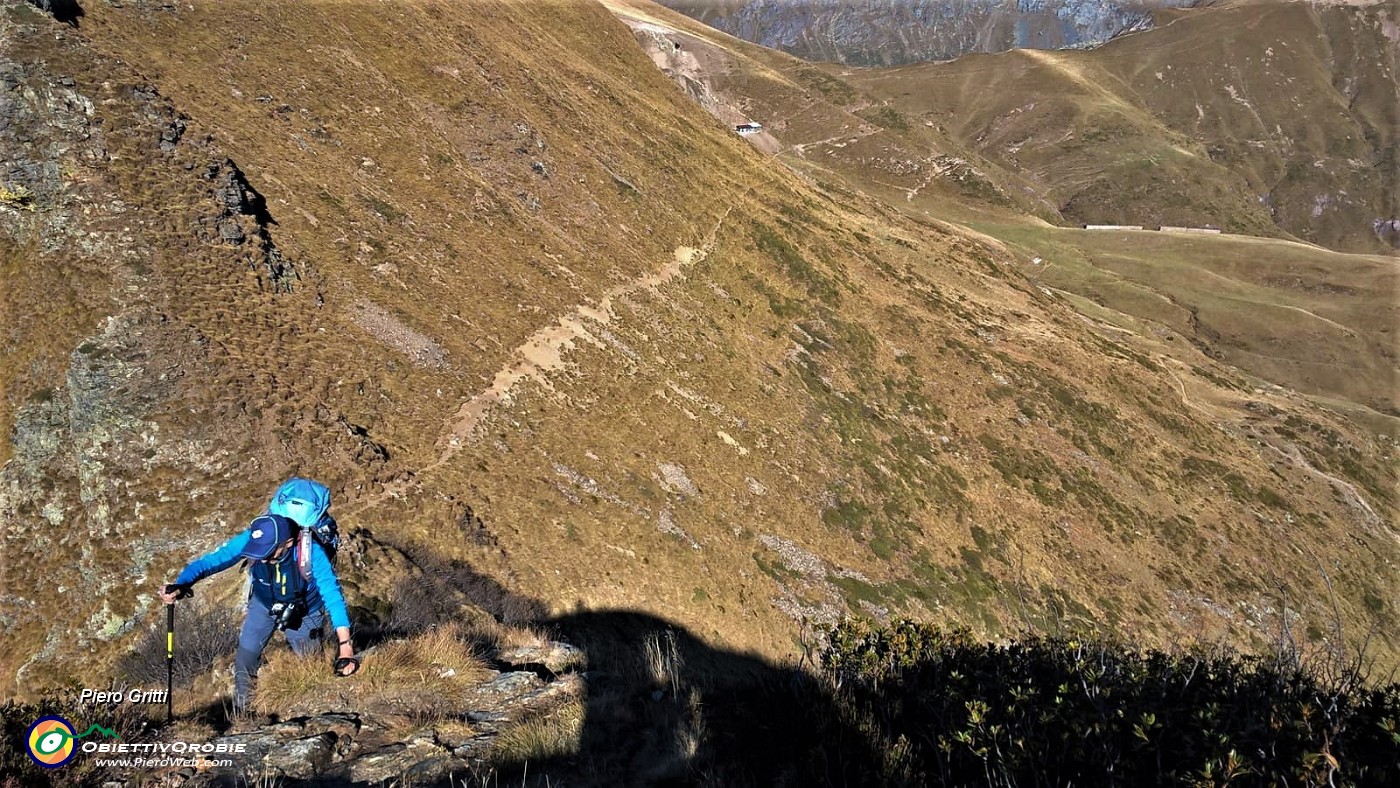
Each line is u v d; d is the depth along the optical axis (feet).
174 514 72.95
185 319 90.68
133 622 64.59
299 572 21.83
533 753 19.44
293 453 83.76
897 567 151.53
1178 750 14.51
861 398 200.64
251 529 21.54
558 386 131.13
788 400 180.14
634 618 89.76
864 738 18.29
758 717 21.09
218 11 148.77
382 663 25.04
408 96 173.68
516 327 137.49
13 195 92.38
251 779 17.65
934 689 20.62
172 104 120.06
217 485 76.69
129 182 100.99
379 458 91.30
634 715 22.48
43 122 99.35
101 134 103.71
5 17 107.34
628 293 173.17
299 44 158.51
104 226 94.32
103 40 122.01
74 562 68.13
